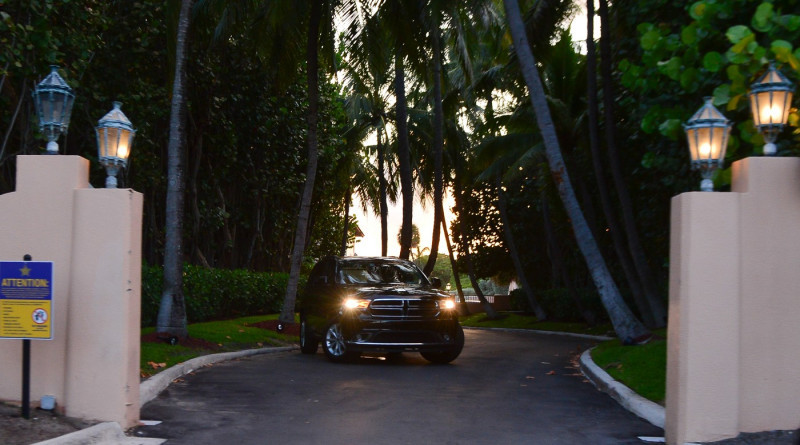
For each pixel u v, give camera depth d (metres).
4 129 14.42
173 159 13.78
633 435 6.98
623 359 11.74
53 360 6.77
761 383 6.21
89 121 15.10
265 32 19.77
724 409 6.14
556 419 7.79
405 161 23.73
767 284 6.25
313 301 14.68
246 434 6.80
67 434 6.09
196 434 6.76
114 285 6.77
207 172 23.88
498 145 25.78
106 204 6.80
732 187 6.66
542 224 39.81
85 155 15.09
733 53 7.00
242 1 17.84
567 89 24.31
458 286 45.19
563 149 23.84
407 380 10.74
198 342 14.09
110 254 6.78
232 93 22.38
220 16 19.36
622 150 19.27
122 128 7.00
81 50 12.70
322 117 28.94
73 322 6.76
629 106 15.49
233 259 27.52
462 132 37.41
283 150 26.44
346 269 14.40
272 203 28.83
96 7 13.84
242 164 24.88
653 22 12.01
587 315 30.48
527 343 21.44
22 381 6.58
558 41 24.41
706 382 6.16
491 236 43.59
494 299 53.28
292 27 19.19
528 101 24.30
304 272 37.41
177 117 13.80
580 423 7.58
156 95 17.02
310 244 37.53
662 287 21.98
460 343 13.22
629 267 18.42
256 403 8.46
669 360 6.54
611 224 18.17
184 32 13.82
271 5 18.06
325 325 13.33
